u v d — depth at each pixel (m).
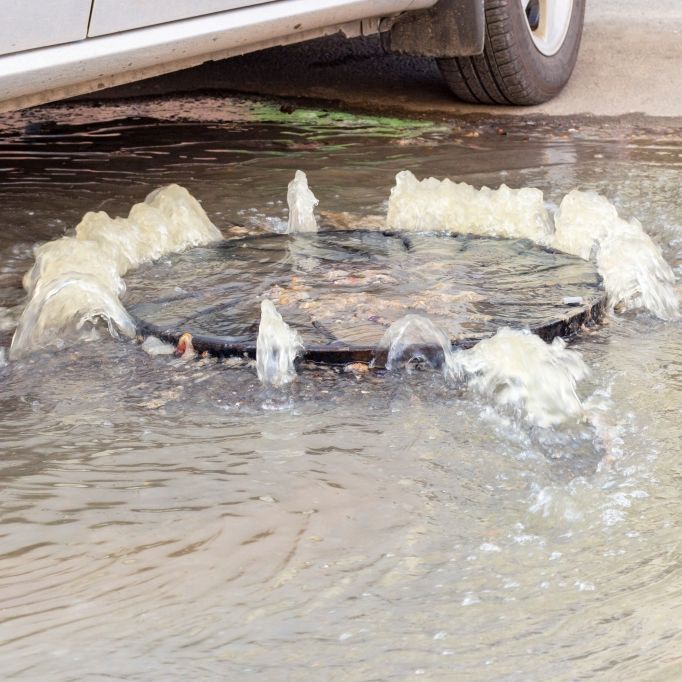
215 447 3.29
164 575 2.64
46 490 3.05
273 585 2.59
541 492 2.98
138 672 2.29
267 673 2.27
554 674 2.24
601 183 6.32
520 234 5.43
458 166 6.86
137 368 3.92
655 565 2.62
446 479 3.07
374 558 2.69
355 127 8.16
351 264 4.91
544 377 3.61
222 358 3.98
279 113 8.69
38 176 6.74
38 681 2.26
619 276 4.55
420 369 3.84
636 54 9.84
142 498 3.01
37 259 4.86
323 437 3.35
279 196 6.28
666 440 3.27
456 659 2.29
